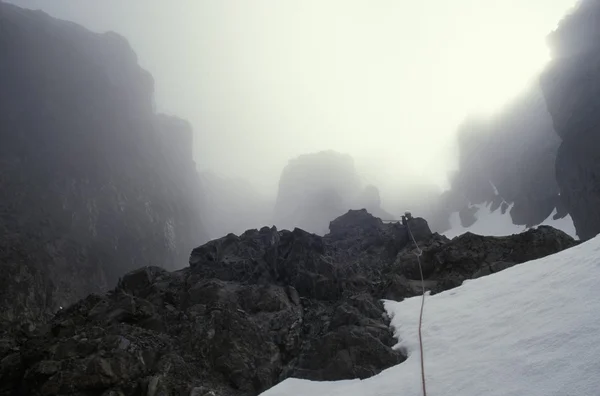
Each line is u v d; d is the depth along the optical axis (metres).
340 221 33.94
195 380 12.02
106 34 120.62
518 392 8.02
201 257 22.83
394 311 15.73
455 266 19.22
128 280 19.58
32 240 58.59
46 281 54.75
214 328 13.84
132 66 122.00
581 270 11.80
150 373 11.72
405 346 12.66
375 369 12.02
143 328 14.39
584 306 9.74
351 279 20.11
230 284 19.25
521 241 19.05
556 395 7.41
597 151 64.94
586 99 71.00
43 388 10.81
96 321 14.58
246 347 13.69
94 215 72.94
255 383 12.56
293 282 19.59
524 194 97.88
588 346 8.19
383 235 27.80
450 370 10.13
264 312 16.75
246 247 24.02
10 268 50.38
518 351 9.38
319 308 17.58
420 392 9.74
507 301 12.56
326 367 12.51
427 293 17.39
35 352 12.28
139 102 117.19
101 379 10.94
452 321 12.96
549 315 10.28
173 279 20.36
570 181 70.31
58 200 68.50
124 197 82.06
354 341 12.93
